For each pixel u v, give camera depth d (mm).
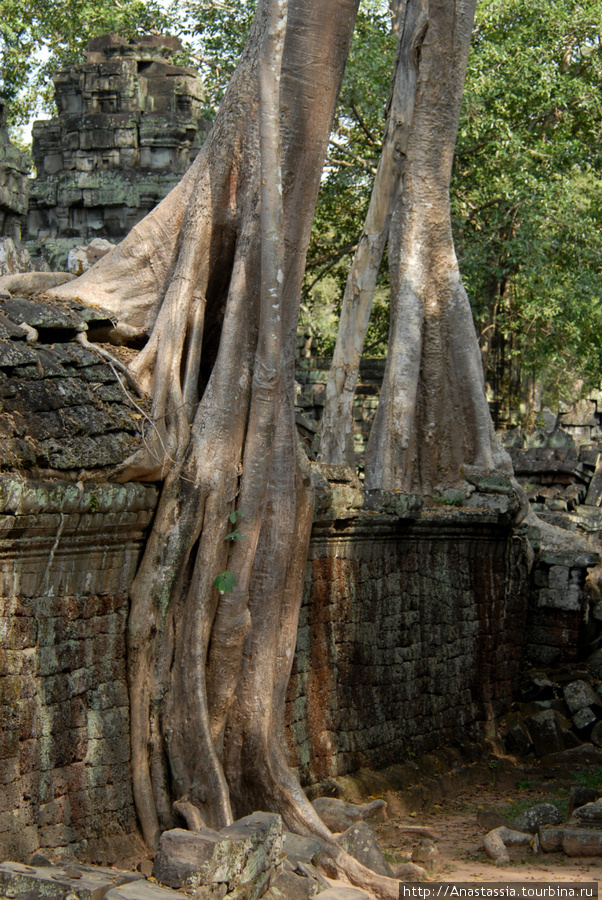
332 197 24219
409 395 13875
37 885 5207
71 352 7391
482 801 10625
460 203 24641
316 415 22812
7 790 5941
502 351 28172
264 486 7836
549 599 14719
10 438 6211
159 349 7969
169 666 7344
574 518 17984
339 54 8438
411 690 10969
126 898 5133
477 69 21625
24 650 6227
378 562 10547
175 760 7195
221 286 8625
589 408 22422
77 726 6633
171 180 18641
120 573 7160
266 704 7750
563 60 25031
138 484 7148
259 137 7668
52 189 18891
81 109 19203
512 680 13609
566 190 22062
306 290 26953
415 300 14203
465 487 13609
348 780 9391
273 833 6328
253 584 7840
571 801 9711
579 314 22375
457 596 12203
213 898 5500
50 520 6242
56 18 27344
